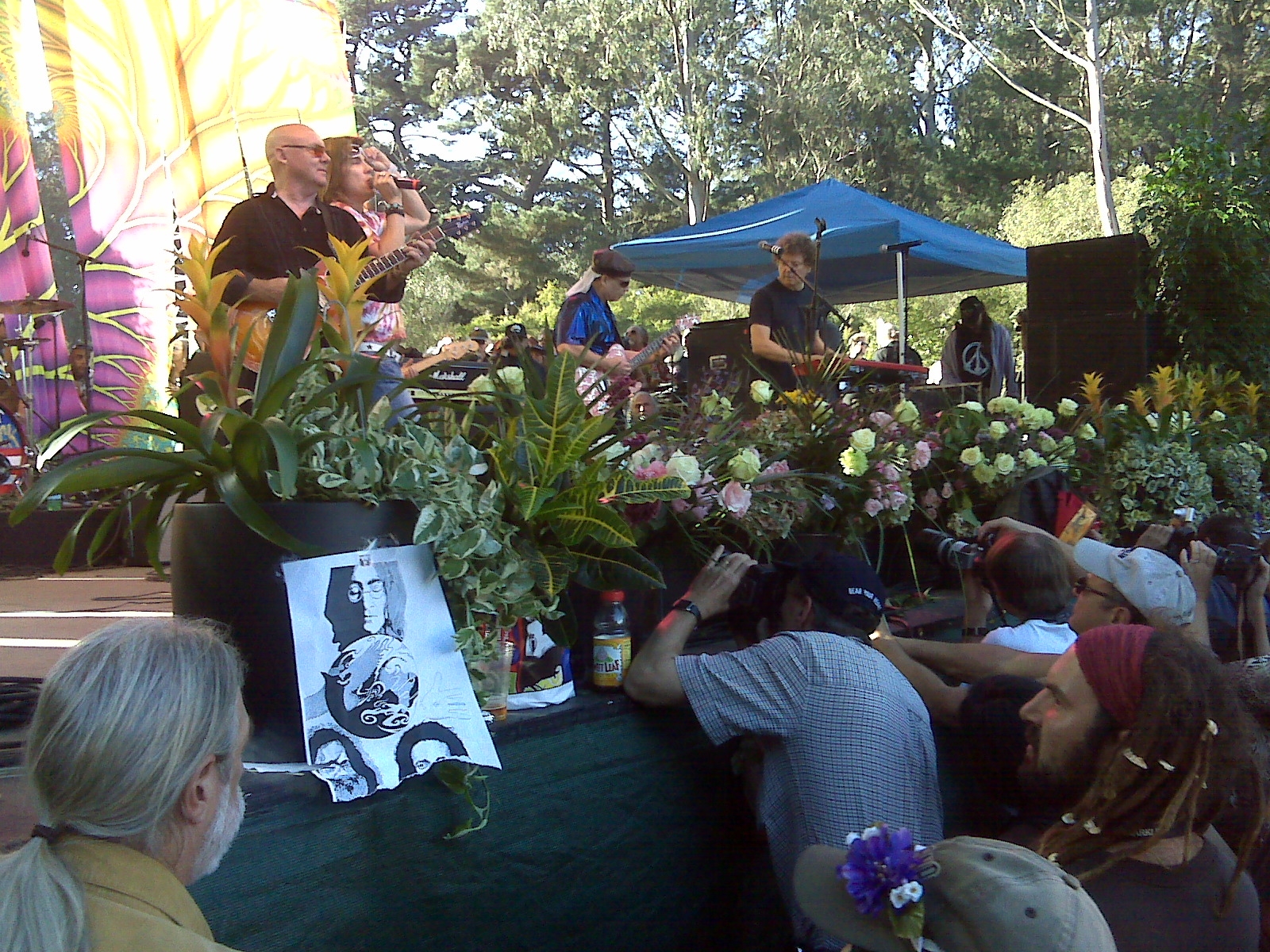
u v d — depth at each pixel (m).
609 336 4.48
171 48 8.27
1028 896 1.11
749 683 2.18
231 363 1.84
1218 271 6.28
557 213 30.80
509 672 2.02
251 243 2.93
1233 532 3.45
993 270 9.05
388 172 3.80
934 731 2.52
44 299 8.16
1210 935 1.46
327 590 1.70
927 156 33.88
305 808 1.62
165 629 1.16
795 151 34.28
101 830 1.07
